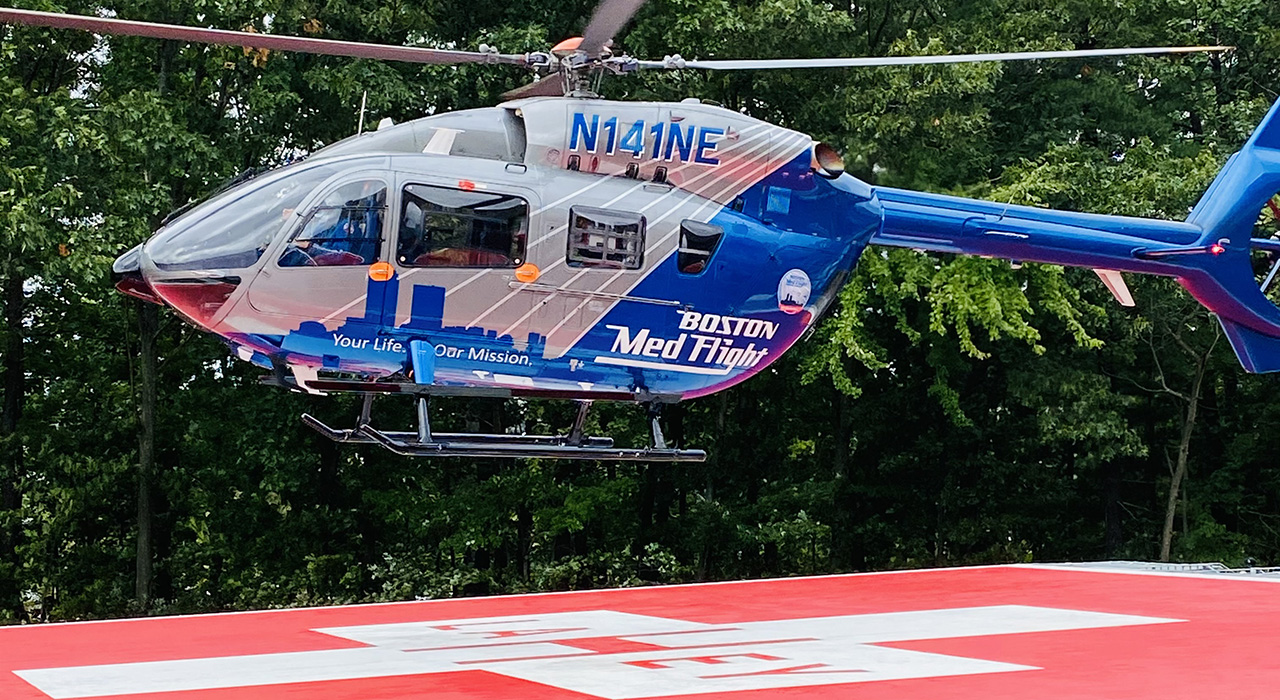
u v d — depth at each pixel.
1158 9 27.06
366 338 10.26
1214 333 26.03
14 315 23.55
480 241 10.32
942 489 28.92
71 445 23.39
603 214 10.65
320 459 25.14
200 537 24.89
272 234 9.95
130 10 21.39
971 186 24.73
